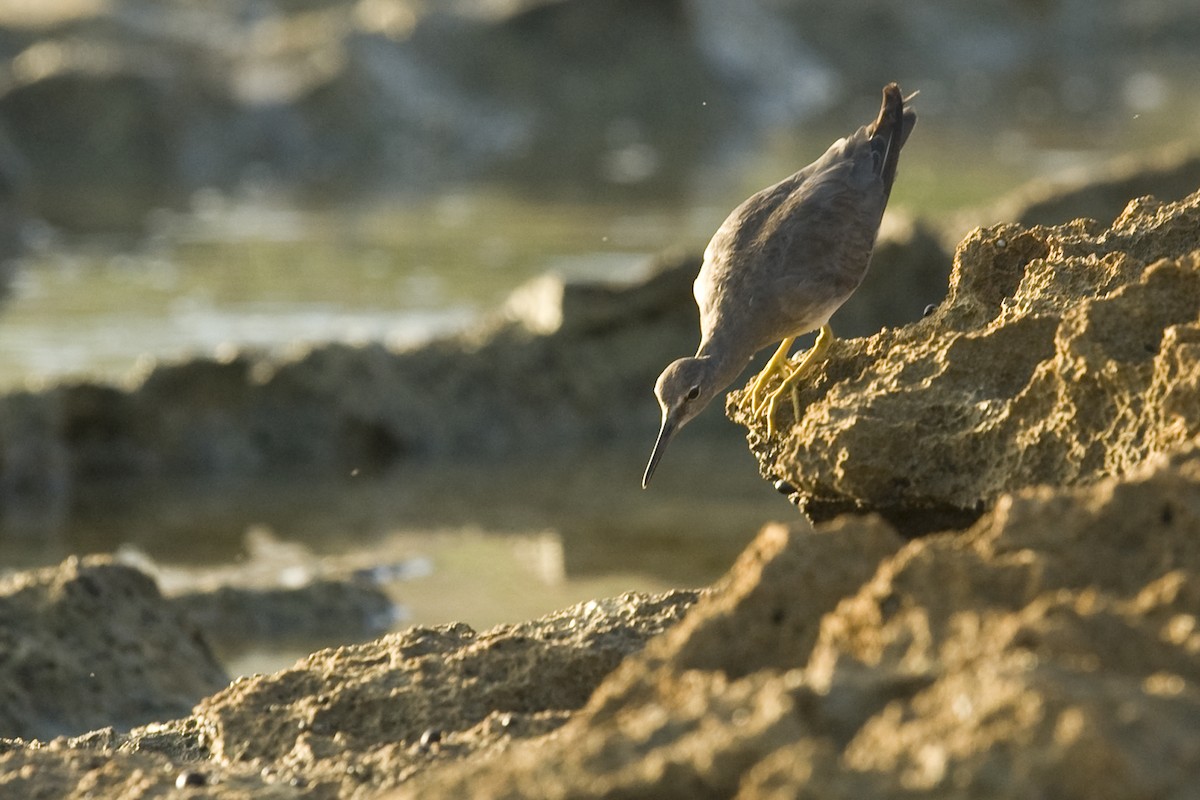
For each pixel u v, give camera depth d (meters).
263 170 66.62
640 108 77.38
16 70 68.12
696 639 11.41
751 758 9.57
